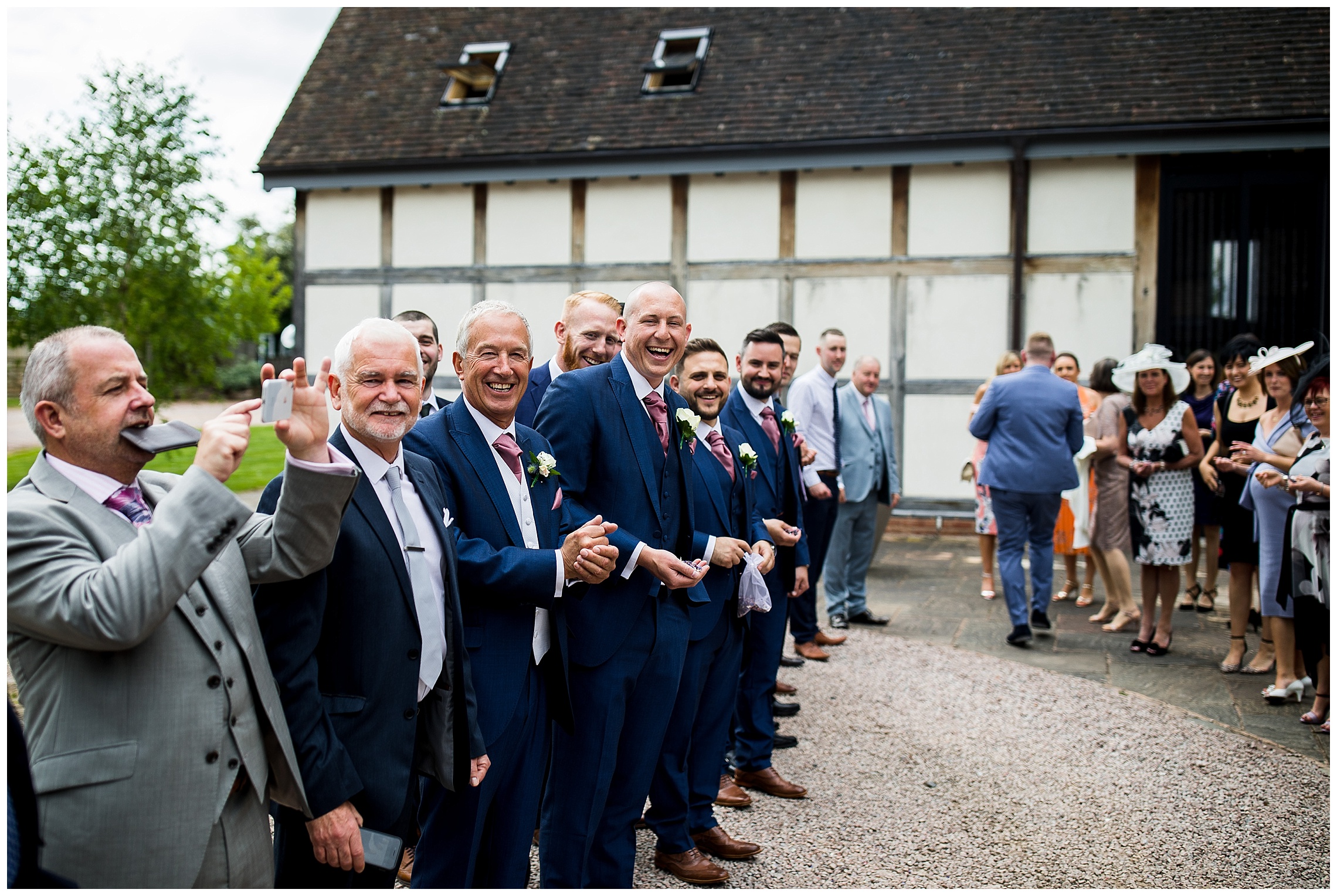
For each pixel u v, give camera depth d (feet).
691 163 37.22
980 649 20.59
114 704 6.09
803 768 14.37
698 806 11.57
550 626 9.22
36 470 6.35
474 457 9.00
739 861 11.45
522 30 44.32
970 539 35.29
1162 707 16.84
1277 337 33.83
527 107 40.63
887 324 36.68
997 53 37.42
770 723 13.57
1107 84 34.96
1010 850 11.76
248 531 7.06
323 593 7.25
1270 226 33.88
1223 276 34.22
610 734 9.83
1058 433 20.53
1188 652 20.27
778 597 13.65
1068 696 17.44
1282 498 16.62
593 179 39.01
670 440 10.75
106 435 6.23
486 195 40.09
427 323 13.84
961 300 36.04
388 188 41.04
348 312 41.47
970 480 25.48
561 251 39.40
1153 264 34.35
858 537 22.66
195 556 5.95
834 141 35.60
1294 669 17.07
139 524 6.45
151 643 6.20
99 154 37.35
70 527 6.15
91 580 5.81
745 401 14.48
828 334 20.71
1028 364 21.02
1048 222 35.19
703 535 11.10
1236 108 32.68
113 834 6.01
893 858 11.55
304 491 6.72
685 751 11.17
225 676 6.45
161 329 39.65
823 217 37.17
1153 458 19.60
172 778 6.16
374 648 7.50
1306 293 33.47
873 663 19.49
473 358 8.95
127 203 37.83
